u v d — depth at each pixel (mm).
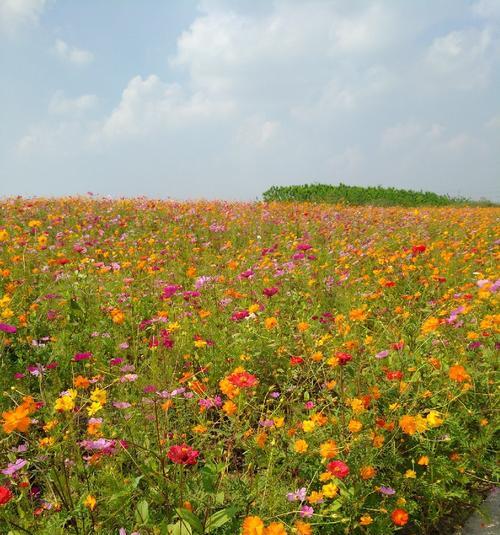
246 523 1663
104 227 9492
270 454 2396
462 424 2865
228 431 2752
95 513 2041
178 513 1812
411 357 3264
